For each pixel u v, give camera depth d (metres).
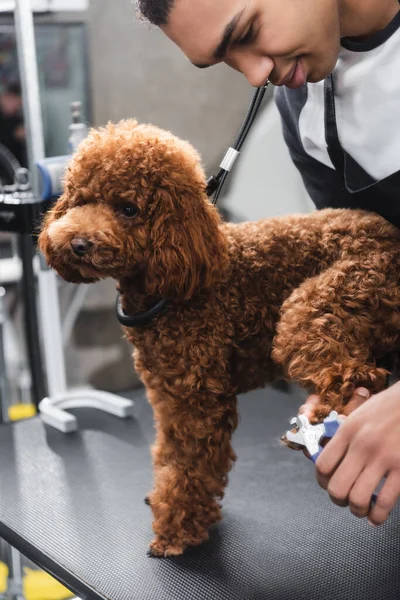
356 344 0.86
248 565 1.00
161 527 1.04
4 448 1.42
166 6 0.81
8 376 2.58
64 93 2.36
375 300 0.88
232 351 1.02
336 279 0.89
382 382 0.83
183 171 0.95
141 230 0.95
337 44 0.87
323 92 1.03
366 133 0.97
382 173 0.96
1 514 1.17
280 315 0.94
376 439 0.71
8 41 2.46
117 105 2.47
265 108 2.36
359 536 1.06
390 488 0.71
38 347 1.88
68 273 1.04
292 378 0.87
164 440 1.06
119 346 2.70
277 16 0.81
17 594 1.38
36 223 1.46
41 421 1.56
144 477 1.28
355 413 0.74
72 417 1.50
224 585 0.96
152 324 1.01
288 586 0.95
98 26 2.37
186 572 0.99
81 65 2.38
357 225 0.96
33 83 1.59
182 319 0.99
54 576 1.04
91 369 2.68
